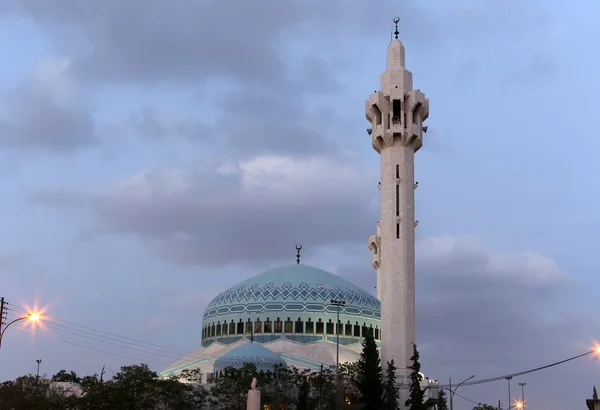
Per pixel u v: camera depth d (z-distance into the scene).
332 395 122.31
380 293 132.38
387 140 125.88
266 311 145.38
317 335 143.75
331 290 148.62
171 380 119.50
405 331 119.31
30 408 117.81
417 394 111.50
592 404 79.62
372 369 112.31
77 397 118.44
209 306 155.38
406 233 122.94
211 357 144.00
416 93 126.12
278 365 128.50
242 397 119.38
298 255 162.12
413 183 125.88
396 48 130.38
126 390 114.06
